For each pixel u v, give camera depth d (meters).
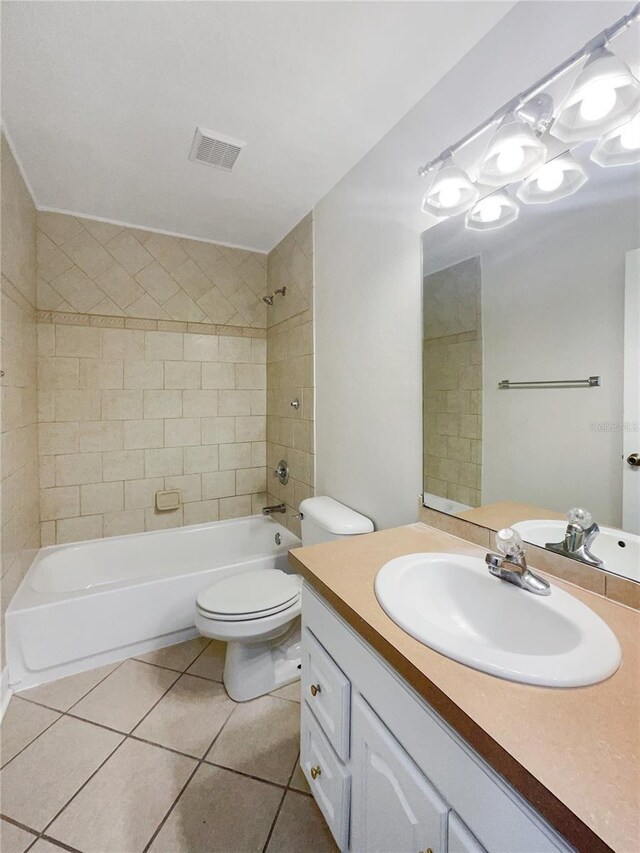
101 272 2.26
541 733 0.49
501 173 0.96
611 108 0.75
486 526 1.12
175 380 2.51
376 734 0.75
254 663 1.57
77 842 1.02
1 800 1.12
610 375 0.83
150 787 1.17
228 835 1.04
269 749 1.31
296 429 2.34
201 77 1.25
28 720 1.42
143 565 2.36
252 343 2.77
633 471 0.79
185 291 2.51
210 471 2.64
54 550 2.15
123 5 1.01
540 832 0.45
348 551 1.11
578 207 0.88
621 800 0.41
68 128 1.49
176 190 1.94
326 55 1.16
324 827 1.07
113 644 1.76
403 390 1.45
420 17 1.04
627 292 0.80
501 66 1.04
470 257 1.16
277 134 1.52
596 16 0.83
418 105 1.34
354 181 1.72
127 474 2.38
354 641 0.83
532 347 0.99
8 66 1.20
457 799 0.56
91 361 2.26
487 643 0.87
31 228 1.98
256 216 2.23
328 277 1.95
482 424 1.13
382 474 1.57
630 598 0.80
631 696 0.55
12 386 1.62
